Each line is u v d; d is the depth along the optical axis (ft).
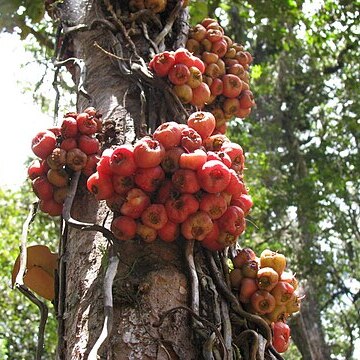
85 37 3.73
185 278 2.59
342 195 15.93
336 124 16.21
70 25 3.92
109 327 2.32
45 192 2.97
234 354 2.56
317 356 14.25
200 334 2.46
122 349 2.37
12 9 5.20
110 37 3.54
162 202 2.64
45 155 3.00
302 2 8.66
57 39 4.13
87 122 2.97
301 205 15.17
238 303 2.69
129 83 3.28
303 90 17.43
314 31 9.70
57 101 3.92
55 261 3.18
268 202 15.29
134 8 3.69
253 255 2.87
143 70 3.22
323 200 15.74
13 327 12.78
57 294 2.91
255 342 2.58
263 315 2.78
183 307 2.47
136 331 2.41
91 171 2.95
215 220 2.71
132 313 2.45
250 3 8.68
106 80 3.38
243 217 2.76
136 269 2.57
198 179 2.61
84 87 3.48
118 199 2.63
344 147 16.34
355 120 15.30
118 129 3.07
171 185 2.63
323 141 16.60
